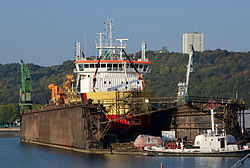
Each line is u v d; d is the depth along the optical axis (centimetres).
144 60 17300
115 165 12544
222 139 13600
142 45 17538
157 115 17125
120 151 14262
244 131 15512
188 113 15825
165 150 13788
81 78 17612
